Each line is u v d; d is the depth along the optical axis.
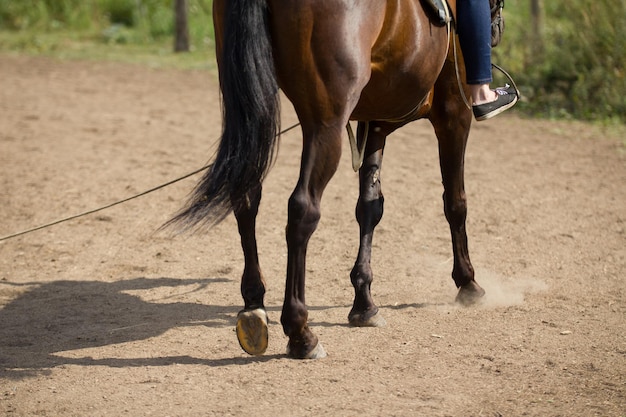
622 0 20.22
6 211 12.50
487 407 6.36
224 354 7.45
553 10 27.09
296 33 6.22
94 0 36.69
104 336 7.98
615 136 17.62
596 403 6.42
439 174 14.77
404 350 7.49
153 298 9.11
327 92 6.35
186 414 6.25
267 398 6.50
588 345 7.62
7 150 16.27
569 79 20.56
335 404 6.38
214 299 9.08
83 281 9.72
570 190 13.64
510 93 8.24
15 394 6.67
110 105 21.05
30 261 10.45
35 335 8.03
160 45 32.88
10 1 36.34
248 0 6.16
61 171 14.80
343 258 10.45
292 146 17.11
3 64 27.39
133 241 11.19
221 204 6.30
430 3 6.98
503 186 13.89
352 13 6.29
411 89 7.14
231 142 6.25
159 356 7.43
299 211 6.53
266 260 10.38
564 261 10.30
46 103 21.05
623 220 12.03
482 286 9.34
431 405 6.38
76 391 6.70
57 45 32.16
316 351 7.26
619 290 9.23
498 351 7.48
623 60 19.88
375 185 8.15
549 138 17.56
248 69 6.15
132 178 14.38
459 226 8.69
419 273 9.91
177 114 20.11
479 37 7.66
